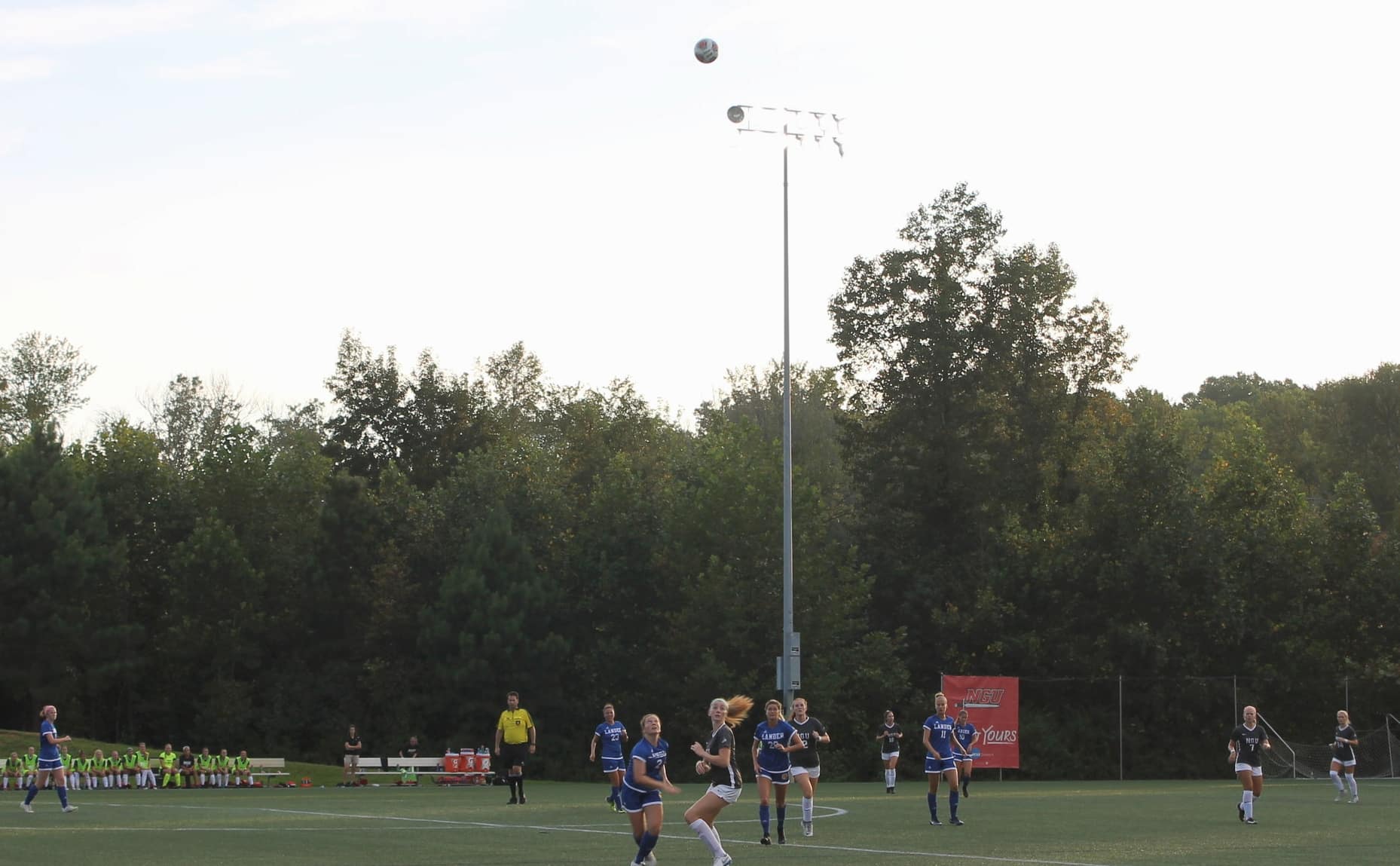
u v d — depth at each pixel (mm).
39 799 33594
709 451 60531
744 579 55688
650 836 15375
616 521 59844
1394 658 56562
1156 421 61969
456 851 18766
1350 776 33688
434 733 58719
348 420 73750
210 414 89875
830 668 55406
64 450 65750
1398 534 58625
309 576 60594
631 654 58094
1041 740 55188
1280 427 91812
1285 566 57594
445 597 56906
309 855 18016
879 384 63281
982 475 61781
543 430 90562
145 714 60500
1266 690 56281
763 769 20609
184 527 62656
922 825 24734
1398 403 83875
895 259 63688
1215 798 35812
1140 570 56656
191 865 16609
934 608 58906
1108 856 18594
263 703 60281
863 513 64188
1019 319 62594
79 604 57625
